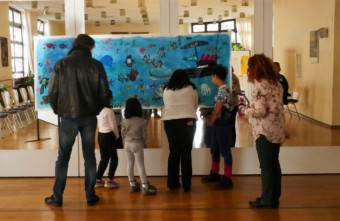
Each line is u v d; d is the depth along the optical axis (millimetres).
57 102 4129
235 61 5164
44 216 3943
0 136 5824
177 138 4559
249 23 5254
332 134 5988
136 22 5281
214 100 5086
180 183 4965
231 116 4742
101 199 4430
